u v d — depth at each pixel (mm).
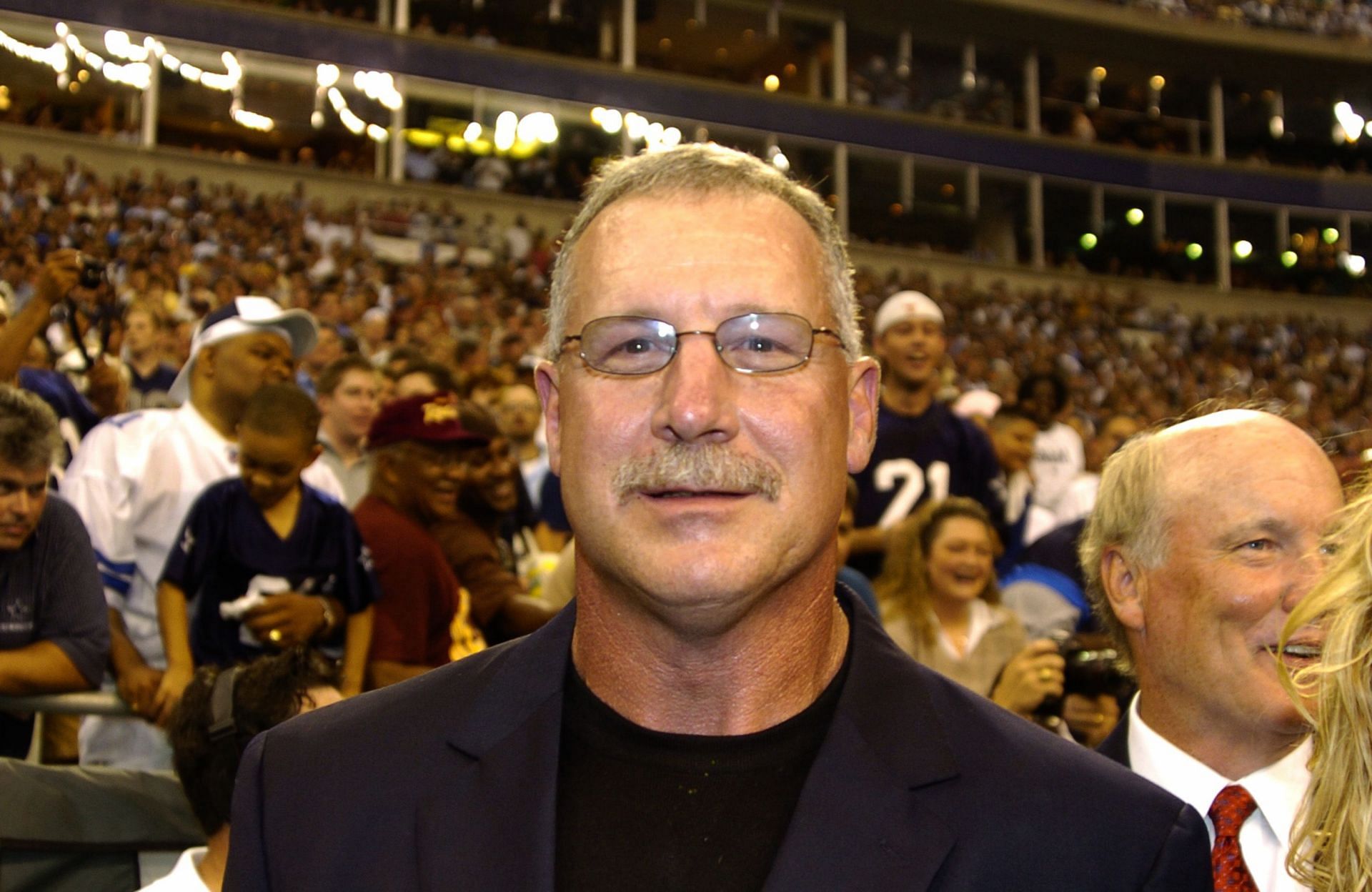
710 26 19047
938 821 986
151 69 15492
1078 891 962
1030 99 20375
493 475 3115
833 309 1088
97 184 14008
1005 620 3008
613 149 17906
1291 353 19500
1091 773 1033
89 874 1890
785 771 1028
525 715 1071
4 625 2174
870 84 19547
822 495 1020
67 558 2256
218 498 2518
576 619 1146
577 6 18219
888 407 4035
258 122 16141
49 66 15148
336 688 1815
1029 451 4559
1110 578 1600
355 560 2615
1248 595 1421
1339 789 1090
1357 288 21297
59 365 5148
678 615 990
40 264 10055
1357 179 21375
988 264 18859
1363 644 1088
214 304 9797
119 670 2391
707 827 991
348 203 15844
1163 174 20516
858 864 955
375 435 2830
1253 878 1426
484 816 1003
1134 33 20547
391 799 1029
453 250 15586
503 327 11023
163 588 2457
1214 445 1501
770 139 18547
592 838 990
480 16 17672
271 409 2518
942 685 1130
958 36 20062
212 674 1797
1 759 1905
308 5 16750
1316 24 22094
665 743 1037
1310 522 1423
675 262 1026
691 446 987
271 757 1084
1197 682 1468
